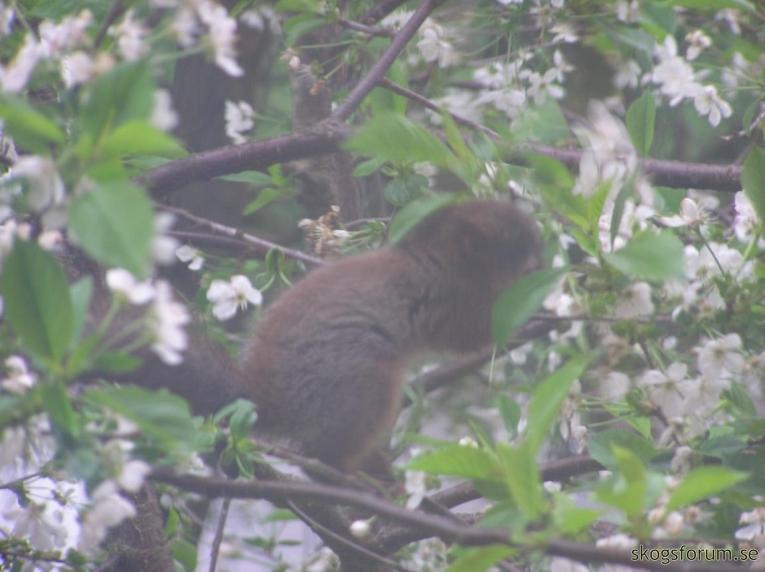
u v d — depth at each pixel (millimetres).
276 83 15641
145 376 9039
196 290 12023
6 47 7383
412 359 10781
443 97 11586
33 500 7246
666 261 6180
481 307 10648
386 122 6594
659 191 9531
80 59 5633
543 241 10117
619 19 9938
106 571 8383
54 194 5035
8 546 7168
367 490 8656
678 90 9508
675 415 7434
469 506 11656
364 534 8141
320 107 11859
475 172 7500
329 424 10031
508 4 10992
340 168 12094
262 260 11211
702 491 5523
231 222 14469
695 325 7578
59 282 5035
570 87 13633
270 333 10250
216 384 9523
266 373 10047
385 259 10609
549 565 8516
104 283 8461
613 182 7160
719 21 11297
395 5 10914
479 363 11320
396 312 10414
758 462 7184
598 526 7520
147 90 4980
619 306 7250
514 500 5789
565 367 5902
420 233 10703
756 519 6988
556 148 9836
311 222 10406
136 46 5961
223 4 10492
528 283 6711
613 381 7469
